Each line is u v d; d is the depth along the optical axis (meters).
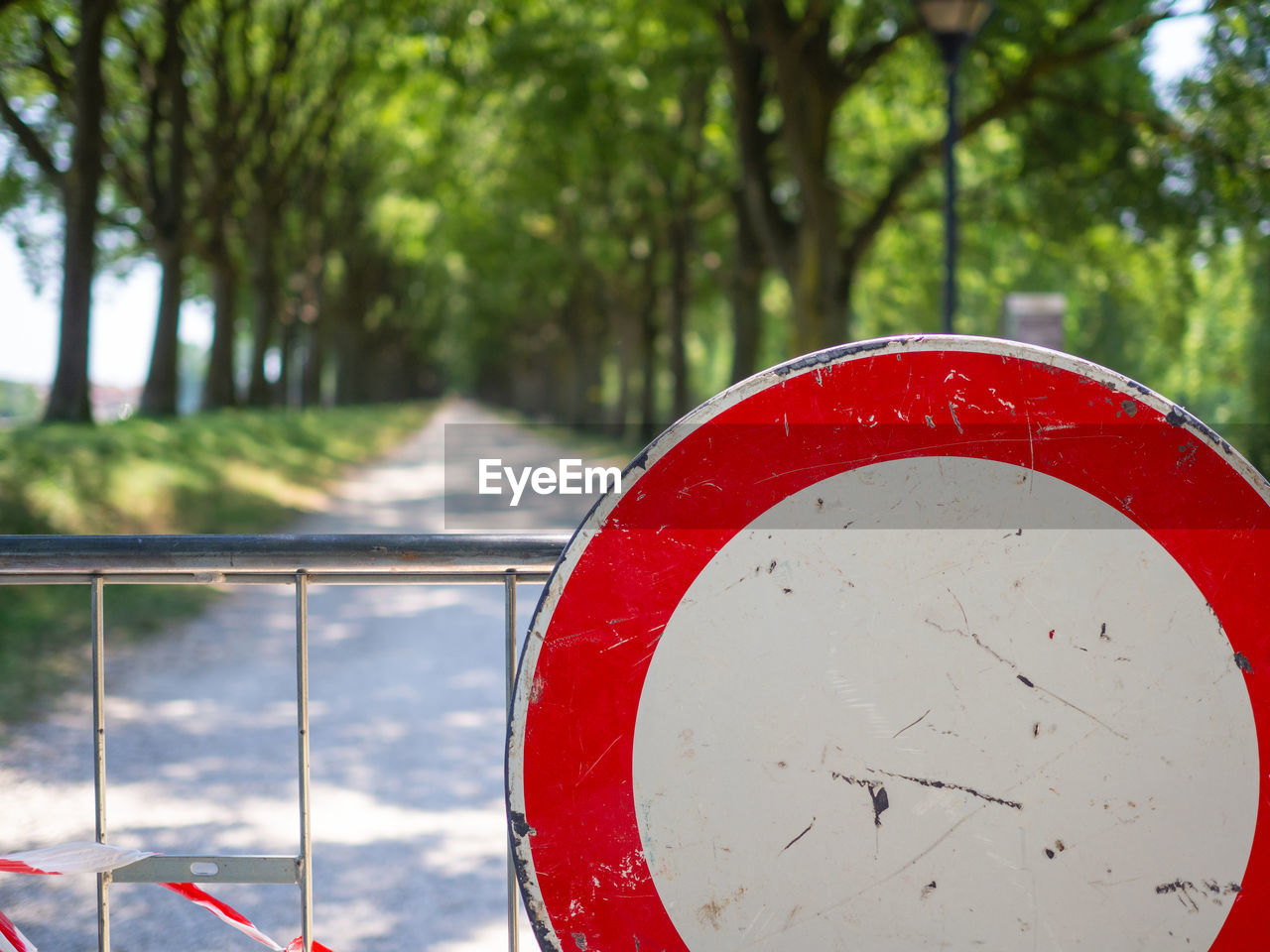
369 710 6.57
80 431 16.44
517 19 18.02
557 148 23.72
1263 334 26.03
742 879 1.62
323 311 43.91
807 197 17.91
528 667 1.64
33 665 7.14
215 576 2.19
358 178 39.75
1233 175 16.39
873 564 1.62
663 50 20.09
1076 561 1.61
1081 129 17.84
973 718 1.60
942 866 1.60
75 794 4.97
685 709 1.63
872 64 18.09
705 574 1.63
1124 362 32.09
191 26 23.72
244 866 2.10
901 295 30.16
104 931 2.10
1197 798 1.59
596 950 1.63
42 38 19.05
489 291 60.91
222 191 24.88
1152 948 1.59
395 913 3.82
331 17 23.05
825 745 1.61
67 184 18.41
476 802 4.96
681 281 32.88
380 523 17.00
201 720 6.29
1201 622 1.59
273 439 26.31
